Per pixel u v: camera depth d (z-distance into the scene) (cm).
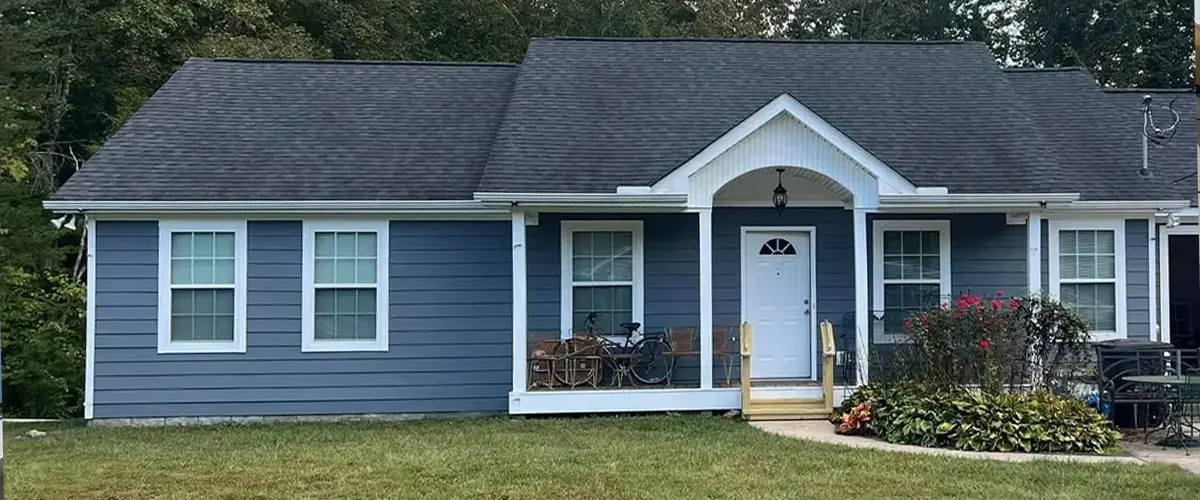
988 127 1388
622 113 1381
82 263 2192
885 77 1509
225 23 2528
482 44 3003
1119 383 1117
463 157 1359
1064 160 1399
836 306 1364
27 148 2070
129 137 1336
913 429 1007
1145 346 1152
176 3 2458
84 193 1223
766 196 1360
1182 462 918
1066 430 986
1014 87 1588
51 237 1917
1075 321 1153
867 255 1352
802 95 1446
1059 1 3262
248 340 1270
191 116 1394
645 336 1298
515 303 1214
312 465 905
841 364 1338
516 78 1516
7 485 821
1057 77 1605
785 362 1362
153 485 822
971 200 1218
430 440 1055
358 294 1291
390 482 824
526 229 1315
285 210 1257
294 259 1279
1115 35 3136
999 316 1098
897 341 1238
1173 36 3028
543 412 1212
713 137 1330
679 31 3042
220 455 969
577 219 1321
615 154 1288
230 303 1271
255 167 1306
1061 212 1345
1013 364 1098
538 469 873
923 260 1362
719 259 1356
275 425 1223
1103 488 795
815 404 1211
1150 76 3052
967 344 1085
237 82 1481
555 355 1252
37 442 1080
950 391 1050
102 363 1248
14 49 1931
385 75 1535
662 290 1335
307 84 1496
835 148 1201
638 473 855
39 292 1998
